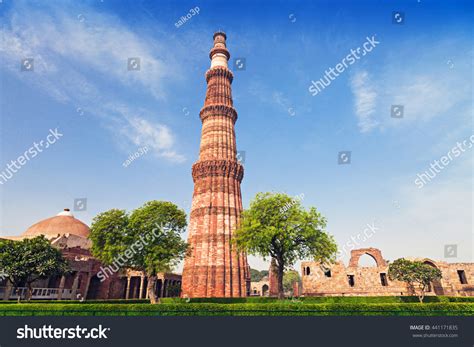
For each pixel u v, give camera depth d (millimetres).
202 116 68375
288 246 37156
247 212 42000
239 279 52375
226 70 72812
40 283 51781
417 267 44750
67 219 76062
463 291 54406
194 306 26938
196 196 59594
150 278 40438
